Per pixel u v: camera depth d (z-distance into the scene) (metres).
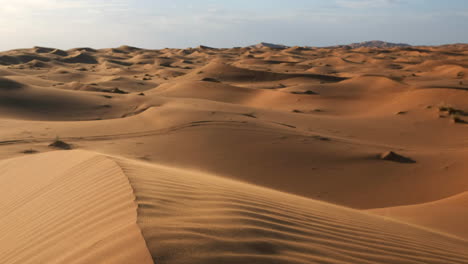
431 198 12.69
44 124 26.55
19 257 3.36
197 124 23.11
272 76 82.69
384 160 16.59
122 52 187.75
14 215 5.14
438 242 5.45
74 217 3.82
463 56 145.62
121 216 3.29
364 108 42.91
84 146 19.88
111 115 38.12
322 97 48.88
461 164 15.44
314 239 3.57
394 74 91.62
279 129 22.33
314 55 174.88
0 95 39.84
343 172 15.23
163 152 18.33
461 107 36.34
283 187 13.78
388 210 10.53
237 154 17.50
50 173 6.94
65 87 61.03
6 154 17.95
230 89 57.31
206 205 3.91
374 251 3.75
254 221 3.55
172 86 61.22
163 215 3.22
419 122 32.78
